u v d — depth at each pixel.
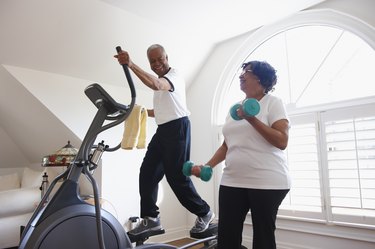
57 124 2.77
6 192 2.47
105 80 2.91
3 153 3.83
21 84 2.43
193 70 3.40
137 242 1.72
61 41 2.34
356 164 2.19
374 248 2.10
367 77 2.29
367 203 2.12
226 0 2.34
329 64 2.53
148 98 3.28
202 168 1.45
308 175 2.45
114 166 2.86
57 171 3.33
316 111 2.46
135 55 2.80
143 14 2.47
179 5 2.38
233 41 3.13
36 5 2.01
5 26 2.06
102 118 1.40
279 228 2.60
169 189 3.32
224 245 1.33
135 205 2.99
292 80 2.74
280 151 1.29
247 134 1.30
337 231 2.28
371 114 2.17
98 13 2.28
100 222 1.25
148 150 1.87
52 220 1.25
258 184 1.23
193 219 3.38
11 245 2.45
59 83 2.64
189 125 1.88
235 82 3.24
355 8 2.31
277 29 2.80
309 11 2.54
